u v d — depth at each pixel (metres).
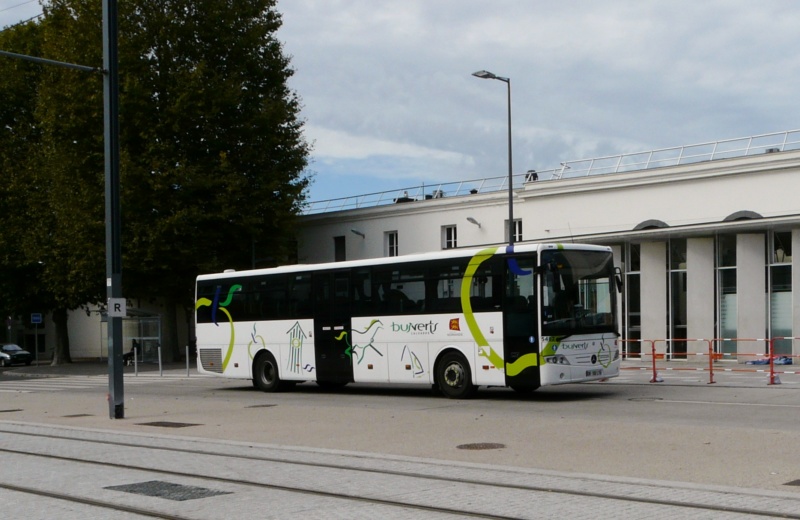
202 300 28.47
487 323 21.19
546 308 20.34
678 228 35.31
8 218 49.81
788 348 34.34
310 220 53.97
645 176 39.50
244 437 15.89
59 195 43.06
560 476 10.88
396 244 50.19
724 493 9.55
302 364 25.42
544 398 21.72
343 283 24.48
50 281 48.00
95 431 17.59
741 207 36.53
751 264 34.84
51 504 10.11
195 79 41.91
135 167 41.00
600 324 21.31
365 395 24.48
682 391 22.50
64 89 41.97
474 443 14.10
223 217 42.06
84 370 48.00
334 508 9.43
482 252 21.47
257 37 44.62
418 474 11.38
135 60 42.06
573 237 38.44
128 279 43.56
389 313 23.27
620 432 14.66
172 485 11.16
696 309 36.44
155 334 47.81
